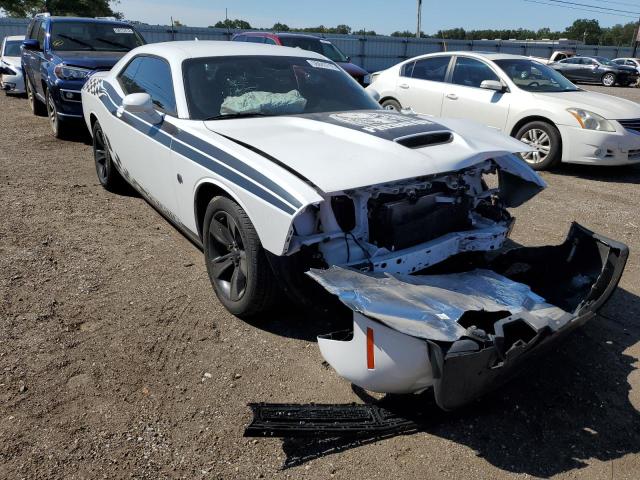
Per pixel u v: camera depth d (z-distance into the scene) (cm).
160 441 245
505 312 269
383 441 250
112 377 286
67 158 739
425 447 247
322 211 279
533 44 3875
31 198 561
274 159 293
